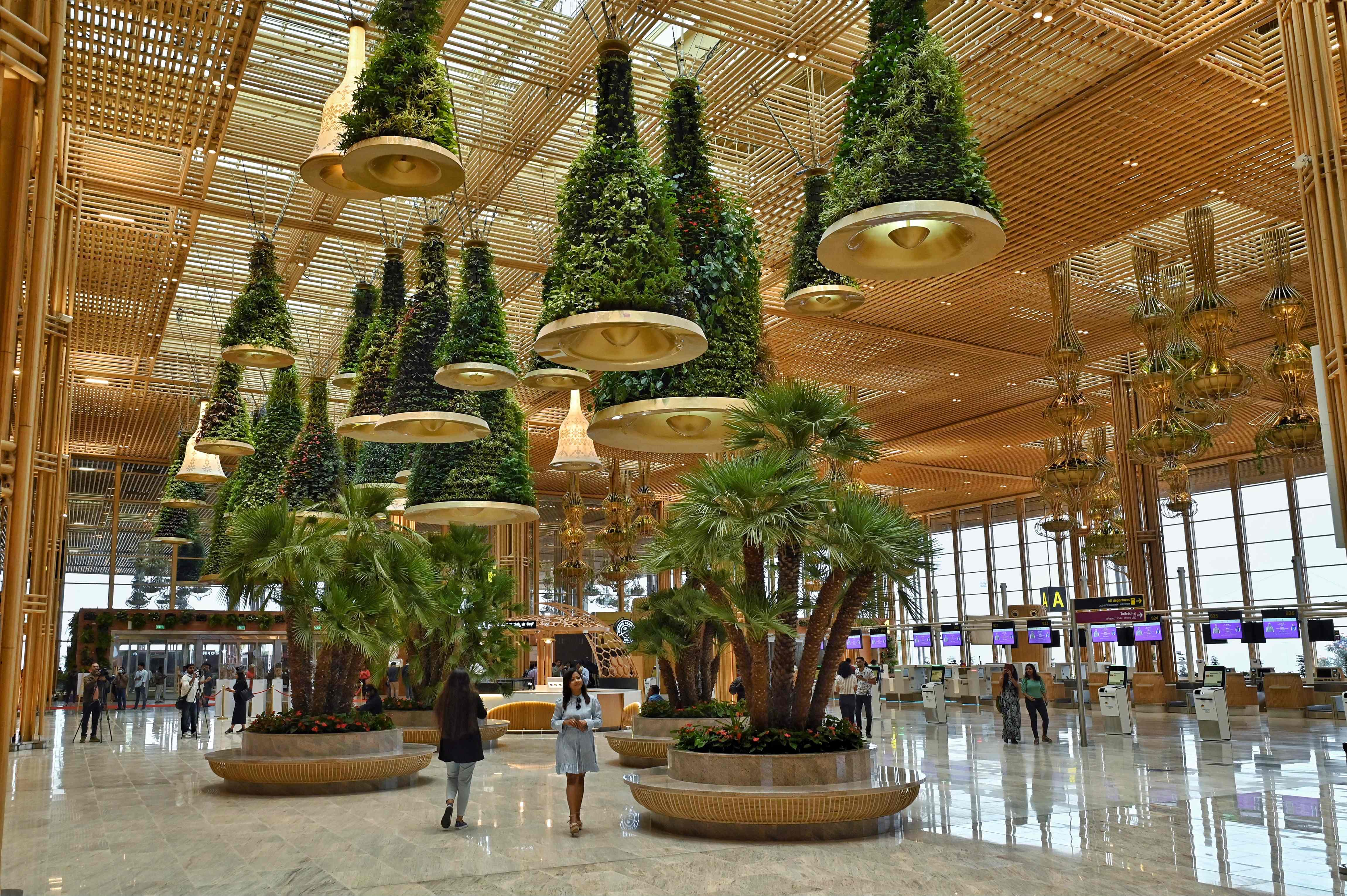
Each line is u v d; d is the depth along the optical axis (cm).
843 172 689
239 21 1009
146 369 2233
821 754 782
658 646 1366
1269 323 2070
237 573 1150
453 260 1656
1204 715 1488
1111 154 1292
